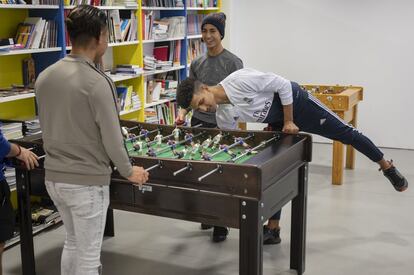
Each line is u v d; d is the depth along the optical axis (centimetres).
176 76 586
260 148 283
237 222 241
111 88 212
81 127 212
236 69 363
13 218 264
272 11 664
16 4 343
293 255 304
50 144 220
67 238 246
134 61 498
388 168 371
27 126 372
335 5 629
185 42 577
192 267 315
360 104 639
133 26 484
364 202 428
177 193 254
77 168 216
